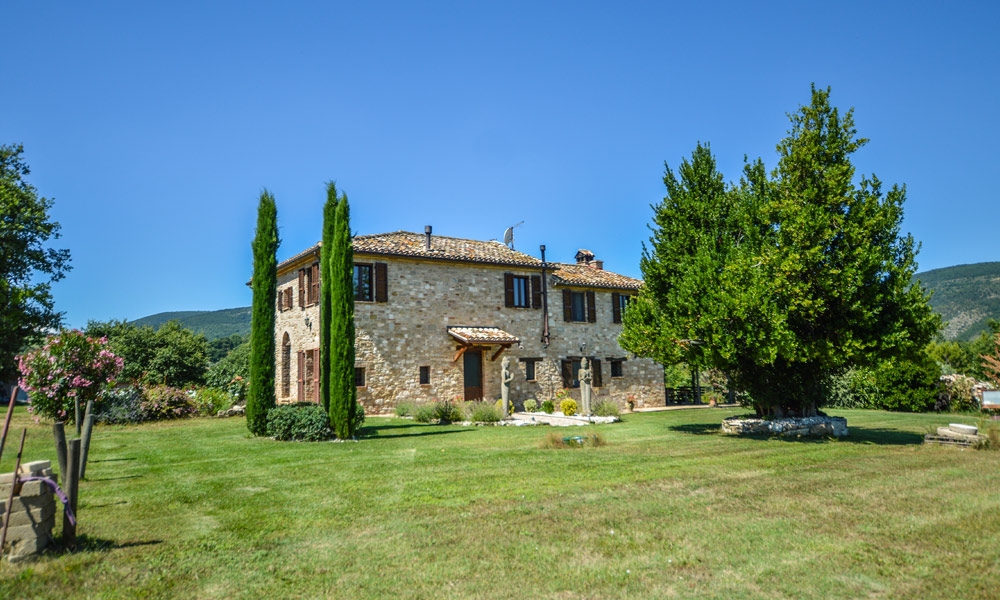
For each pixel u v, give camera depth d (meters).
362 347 24.12
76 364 18.06
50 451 12.56
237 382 26.05
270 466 11.04
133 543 6.17
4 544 5.43
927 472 10.01
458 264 26.91
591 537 6.41
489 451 13.01
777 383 16.72
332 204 16.83
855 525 6.84
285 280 28.70
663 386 33.16
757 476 9.74
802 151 15.08
